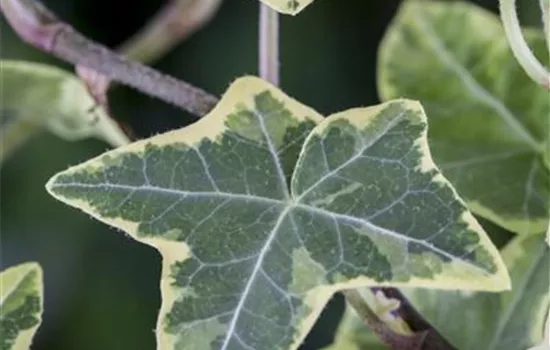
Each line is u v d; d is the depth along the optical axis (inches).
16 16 8.8
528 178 8.9
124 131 9.3
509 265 8.6
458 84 9.4
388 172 7.3
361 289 7.9
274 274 7.4
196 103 8.4
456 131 9.2
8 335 8.0
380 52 9.7
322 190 7.4
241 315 7.4
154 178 7.4
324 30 13.8
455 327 8.6
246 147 7.5
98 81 9.1
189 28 10.7
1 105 10.6
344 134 7.3
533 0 10.5
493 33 9.5
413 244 7.3
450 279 7.2
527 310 8.5
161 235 7.4
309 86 13.8
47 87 10.5
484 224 9.6
